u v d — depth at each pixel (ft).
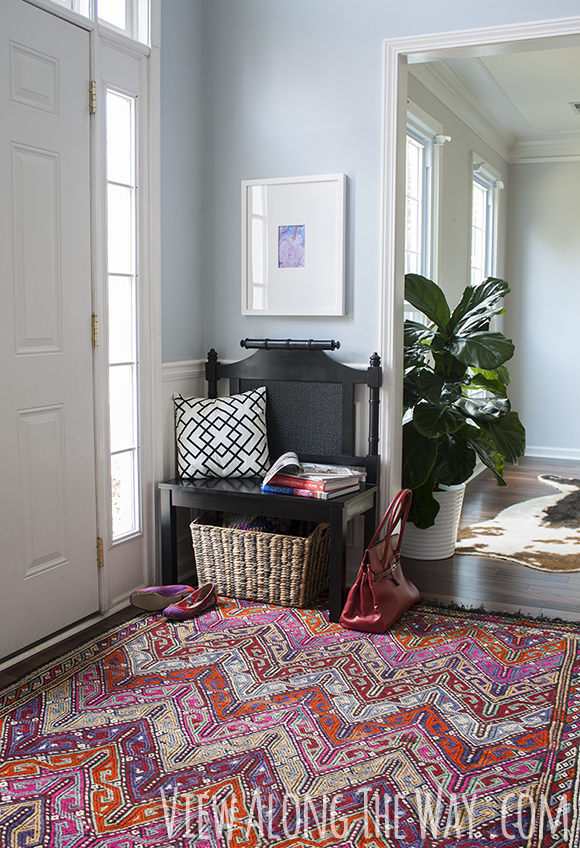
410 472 11.10
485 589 10.73
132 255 9.78
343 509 9.13
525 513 15.20
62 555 8.86
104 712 7.07
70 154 8.59
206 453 10.51
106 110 9.18
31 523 8.36
